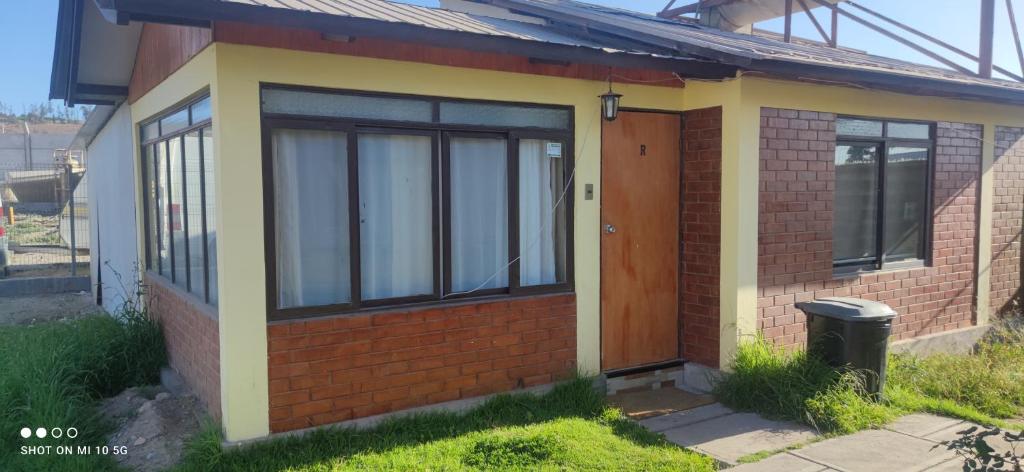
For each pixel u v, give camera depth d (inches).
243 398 178.9
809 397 215.2
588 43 236.4
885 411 213.8
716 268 246.7
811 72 227.6
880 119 280.8
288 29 179.9
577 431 197.9
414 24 172.7
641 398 239.8
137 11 145.5
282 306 188.1
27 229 781.9
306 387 187.5
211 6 148.8
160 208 277.6
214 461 170.6
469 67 208.5
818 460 183.2
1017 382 240.8
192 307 223.9
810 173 258.1
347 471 168.4
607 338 243.6
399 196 205.6
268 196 181.3
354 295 195.6
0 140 1124.5
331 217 194.5
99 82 309.1
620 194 244.5
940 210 306.0
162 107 243.6
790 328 256.5
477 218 219.3
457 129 210.5
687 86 254.1
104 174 402.9
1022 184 340.2
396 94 197.8
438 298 210.8
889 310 221.9
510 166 221.3
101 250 424.2
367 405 196.5
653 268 253.6
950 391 236.1
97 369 242.5
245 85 175.9
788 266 254.4
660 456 182.2
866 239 285.7
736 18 418.6
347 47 188.9
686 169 256.4
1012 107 329.7
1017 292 343.9
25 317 398.0
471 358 213.3
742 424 212.2
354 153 194.2
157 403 217.3
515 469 172.2
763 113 243.1
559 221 233.0
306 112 186.7
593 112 233.5
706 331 251.4
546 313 226.8
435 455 178.7
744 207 239.6
